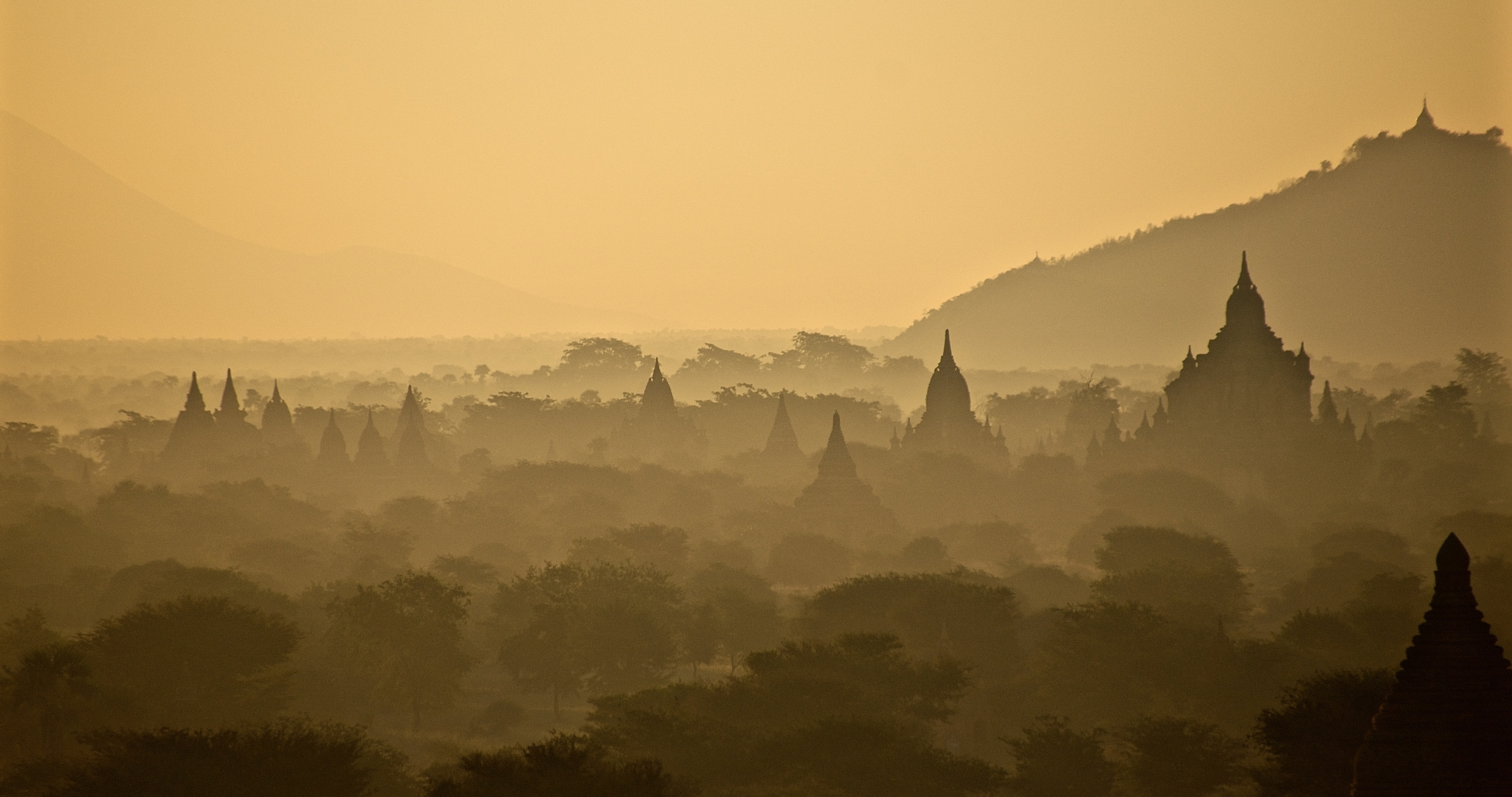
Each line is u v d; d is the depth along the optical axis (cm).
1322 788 17400
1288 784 17888
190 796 17550
